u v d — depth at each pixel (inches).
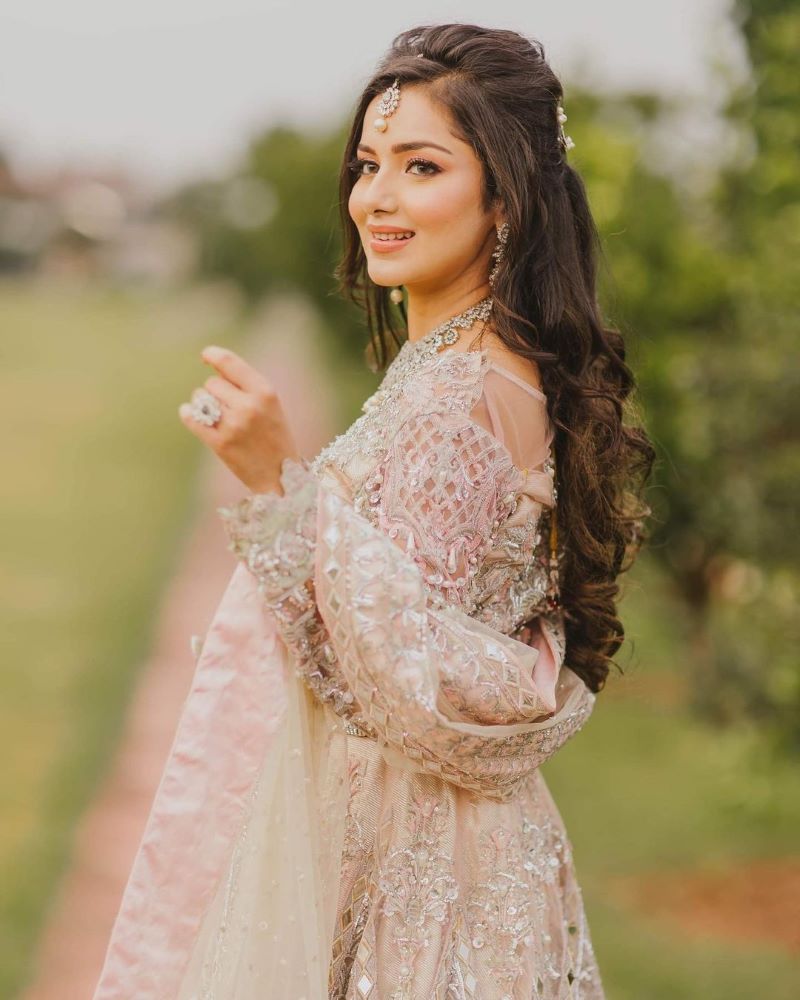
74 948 202.7
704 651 352.5
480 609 90.7
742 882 251.9
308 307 1439.5
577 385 94.3
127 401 1077.8
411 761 87.7
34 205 4079.7
